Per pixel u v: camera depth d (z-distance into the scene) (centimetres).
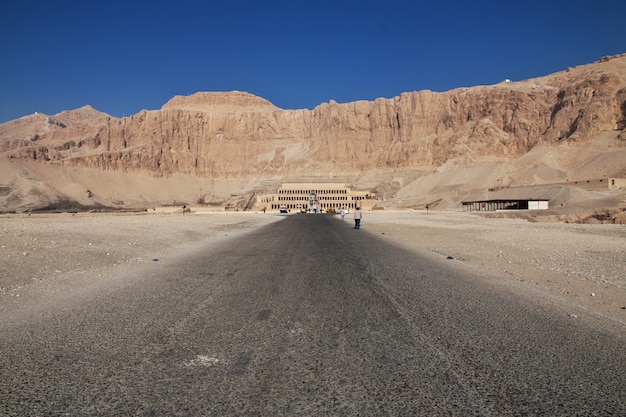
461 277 1514
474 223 5694
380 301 1133
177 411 541
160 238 2967
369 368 674
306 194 19200
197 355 728
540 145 18500
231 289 1292
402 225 5275
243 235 3684
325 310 1036
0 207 16888
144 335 833
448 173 19025
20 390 597
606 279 1470
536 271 1644
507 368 676
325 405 555
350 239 3234
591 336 834
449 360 708
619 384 621
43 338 812
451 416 531
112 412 539
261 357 719
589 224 5400
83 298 1156
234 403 561
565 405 559
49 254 1861
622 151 14150
